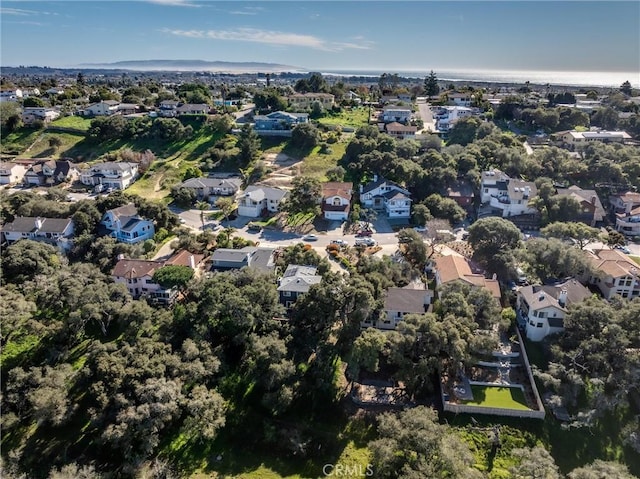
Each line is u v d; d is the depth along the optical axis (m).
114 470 43.91
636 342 50.88
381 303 56.97
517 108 148.00
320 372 51.91
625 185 99.06
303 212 94.00
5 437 46.56
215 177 112.94
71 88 194.75
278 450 46.91
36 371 48.38
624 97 176.25
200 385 48.91
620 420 47.81
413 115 153.75
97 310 54.97
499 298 60.50
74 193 108.19
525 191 92.50
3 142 138.00
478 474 38.88
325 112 149.25
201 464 45.38
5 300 55.00
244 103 176.00
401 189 96.88
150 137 134.00
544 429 46.75
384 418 44.31
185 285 61.09
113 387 44.97
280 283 62.44
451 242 81.88
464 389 50.72
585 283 68.12
